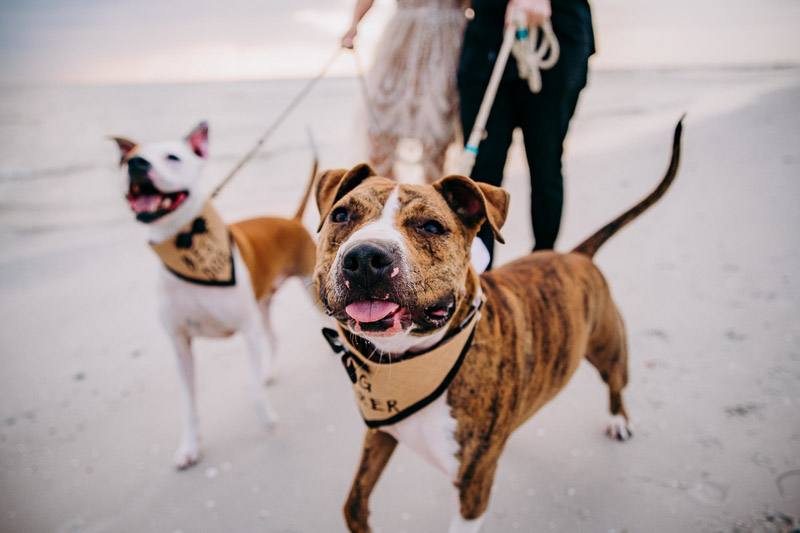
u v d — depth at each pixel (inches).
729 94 539.5
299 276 144.3
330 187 71.7
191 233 105.3
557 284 82.5
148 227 107.8
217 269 107.0
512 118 113.0
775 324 133.1
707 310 142.4
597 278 90.4
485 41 109.0
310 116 647.1
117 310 174.6
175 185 104.0
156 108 801.6
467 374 66.5
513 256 188.1
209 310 108.7
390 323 56.1
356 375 68.6
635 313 144.4
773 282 152.0
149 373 139.0
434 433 68.3
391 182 66.5
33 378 138.3
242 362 141.3
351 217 62.8
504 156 113.7
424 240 60.2
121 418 122.7
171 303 108.8
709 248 177.2
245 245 120.0
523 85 108.0
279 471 104.7
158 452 111.9
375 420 70.3
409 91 141.0
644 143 343.9
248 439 113.7
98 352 149.3
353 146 157.5
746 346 126.2
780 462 94.8
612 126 423.8
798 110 366.3
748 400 110.0
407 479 99.7
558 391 84.8
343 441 111.5
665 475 95.6
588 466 99.1
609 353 95.7
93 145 509.7
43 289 191.6
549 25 102.0
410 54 139.0
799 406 106.7
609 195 245.4
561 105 107.1
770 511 86.0
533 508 91.5
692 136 338.6
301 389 128.5
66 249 233.0
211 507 97.5
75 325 164.7
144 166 101.0
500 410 69.6
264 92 1016.2
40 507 99.3
